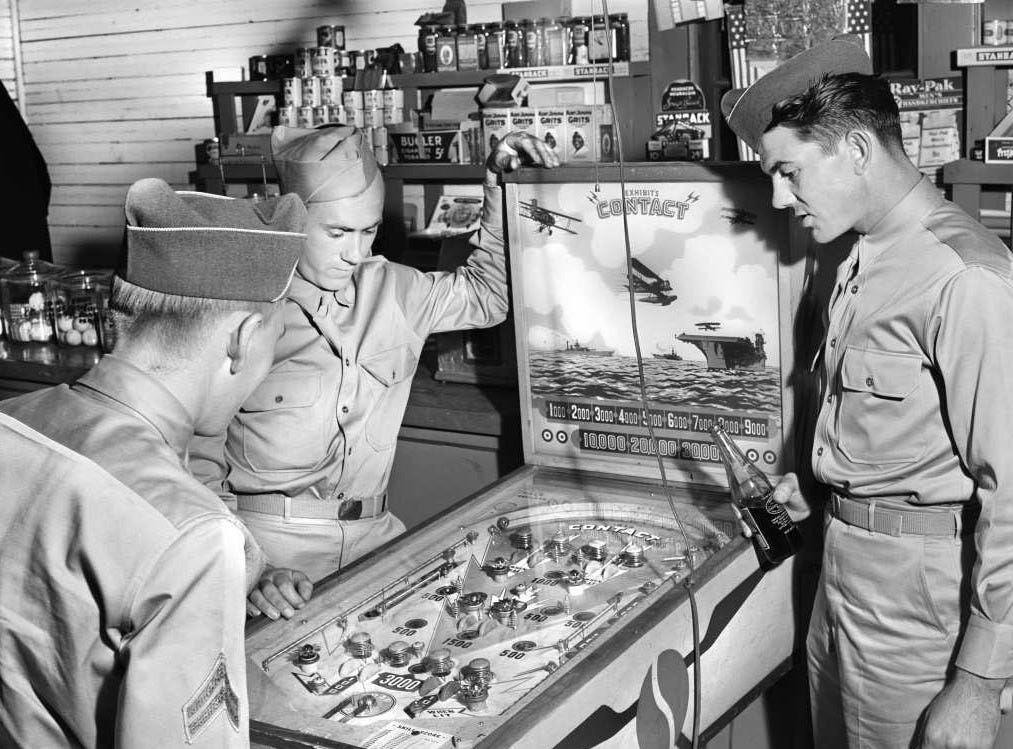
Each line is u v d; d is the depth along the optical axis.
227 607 1.30
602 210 2.38
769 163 1.90
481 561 2.08
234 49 6.89
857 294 1.94
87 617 1.30
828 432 2.03
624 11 5.18
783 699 2.47
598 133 3.99
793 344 2.24
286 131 2.33
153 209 1.36
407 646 1.72
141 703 1.25
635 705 1.72
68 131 7.76
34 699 1.38
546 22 4.49
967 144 3.34
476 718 1.53
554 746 1.52
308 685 1.65
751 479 2.24
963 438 1.80
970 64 3.28
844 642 2.06
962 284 1.77
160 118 7.35
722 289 2.29
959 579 1.91
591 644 1.69
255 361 1.44
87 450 1.33
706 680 1.96
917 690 1.98
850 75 1.85
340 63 5.14
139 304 1.38
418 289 2.50
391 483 3.01
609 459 2.51
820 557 2.31
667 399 2.41
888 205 1.88
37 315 3.78
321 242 2.23
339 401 2.37
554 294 2.48
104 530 1.28
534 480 2.51
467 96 4.58
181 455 1.43
